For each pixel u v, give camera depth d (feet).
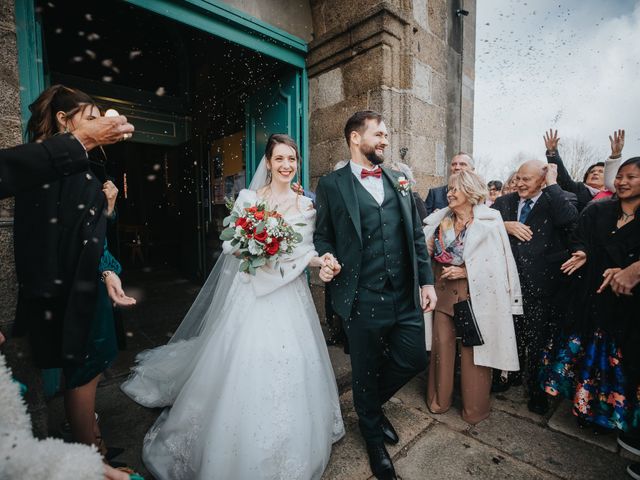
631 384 6.04
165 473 5.19
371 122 5.74
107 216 4.49
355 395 5.81
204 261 18.38
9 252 4.80
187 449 5.18
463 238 7.00
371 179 5.97
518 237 7.76
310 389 5.45
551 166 7.96
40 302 4.13
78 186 4.06
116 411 7.00
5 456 1.83
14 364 4.84
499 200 8.86
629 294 5.82
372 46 9.86
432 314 7.65
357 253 5.53
